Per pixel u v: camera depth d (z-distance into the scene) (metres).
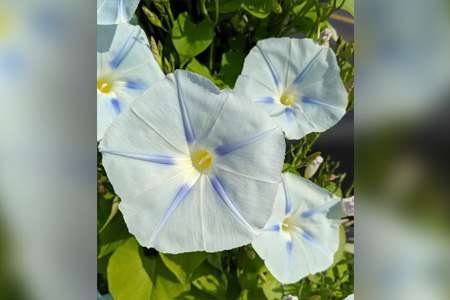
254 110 0.26
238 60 0.33
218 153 0.27
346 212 0.34
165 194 0.27
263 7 0.32
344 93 0.31
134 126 0.26
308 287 0.36
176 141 0.27
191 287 0.33
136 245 0.32
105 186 0.32
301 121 0.31
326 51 0.32
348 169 0.46
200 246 0.27
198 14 0.34
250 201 0.26
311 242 0.34
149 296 0.31
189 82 0.26
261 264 0.34
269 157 0.26
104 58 0.29
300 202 0.34
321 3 0.35
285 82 0.32
